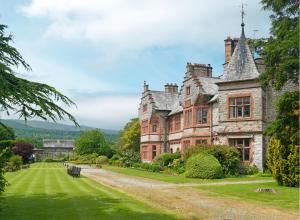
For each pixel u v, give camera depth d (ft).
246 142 111.45
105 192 65.21
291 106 69.05
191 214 44.62
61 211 45.39
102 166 189.16
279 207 49.62
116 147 311.47
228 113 114.62
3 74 37.32
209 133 128.57
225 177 97.91
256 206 50.37
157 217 42.37
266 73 69.62
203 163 95.86
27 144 229.04
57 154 414.82
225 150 103.50
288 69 64.75
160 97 183.01
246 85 112.27
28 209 46.62
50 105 39.04
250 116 110.73
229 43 130.72
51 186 75.82
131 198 57.41
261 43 71.15
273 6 67.26
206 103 130.82
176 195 61.46
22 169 151.02
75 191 66.44
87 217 41.75
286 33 64.23
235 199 56.65
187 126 139.23
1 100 38.83
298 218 42.57
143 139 188.14
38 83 38.91
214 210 47.37
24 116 40.68
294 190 66.74
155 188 72.74
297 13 65.67
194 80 136.05
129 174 118.52
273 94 113.29
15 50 39.27
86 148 288.71
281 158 73.61
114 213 44.27
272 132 72.28
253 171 105.91
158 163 137.18
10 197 57.77
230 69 116.47
